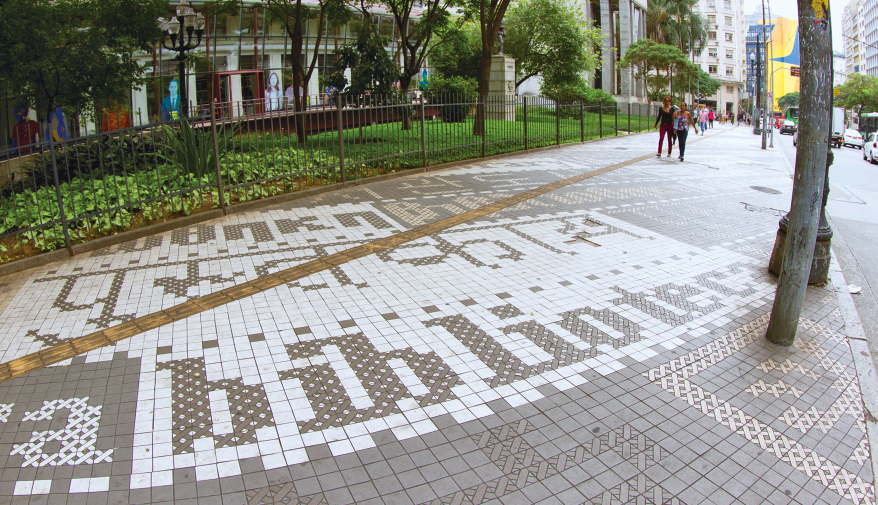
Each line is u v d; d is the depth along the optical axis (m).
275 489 2.89
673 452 3.23
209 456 3.14
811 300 5.62
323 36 34.78
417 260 6.40
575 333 4.65
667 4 53.91
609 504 2.82
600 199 9.76
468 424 3.45
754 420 3.55
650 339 4.58
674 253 6.85
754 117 45.47
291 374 3.98
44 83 11.74
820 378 4.07
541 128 17.39
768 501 2.88
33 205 7.40
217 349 4.33
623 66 44.19
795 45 60.44
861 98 56.41
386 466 3.07
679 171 13.52
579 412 3.59
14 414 3.53
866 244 8.30
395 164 11.75
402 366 4.10
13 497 2.83
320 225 7.79
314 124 14.56
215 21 30.06
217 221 8.03
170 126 8.63
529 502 2.82
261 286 5.61
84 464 3.07
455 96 13.31
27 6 10.44
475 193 9.95
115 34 13.05
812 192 4.25
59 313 5.03
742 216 8.94
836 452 3.27
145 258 6.49
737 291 5.67
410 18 36.31
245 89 32.41
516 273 6.02
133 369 4.05
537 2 31.62
